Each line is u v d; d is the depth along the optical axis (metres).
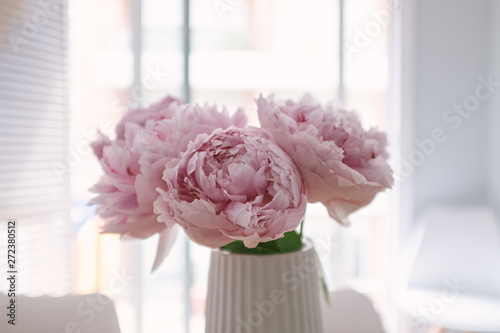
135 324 2.39
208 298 0.54
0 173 1.68
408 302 1.92
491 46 2.26
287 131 0.45
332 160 0.45
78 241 2.29
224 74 2.49
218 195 0.43
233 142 0.45
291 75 2.52
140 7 2.33
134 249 2.37
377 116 2.47
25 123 1.77
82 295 0.84
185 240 2.45
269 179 0.43
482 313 1.83
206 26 2.47
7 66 1.70
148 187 0.47
